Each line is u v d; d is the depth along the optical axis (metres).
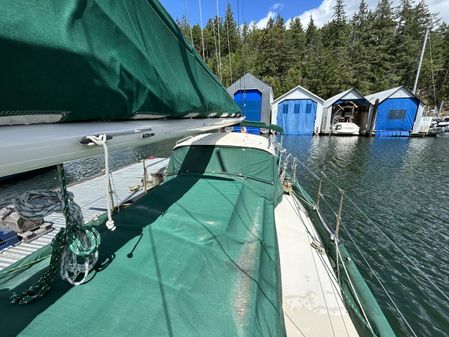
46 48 0.77
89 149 1.03
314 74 38.44
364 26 51.97
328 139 25.02
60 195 1.27
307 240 3.63
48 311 1.28
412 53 42.19
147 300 1.40
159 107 1.47
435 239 6.67
